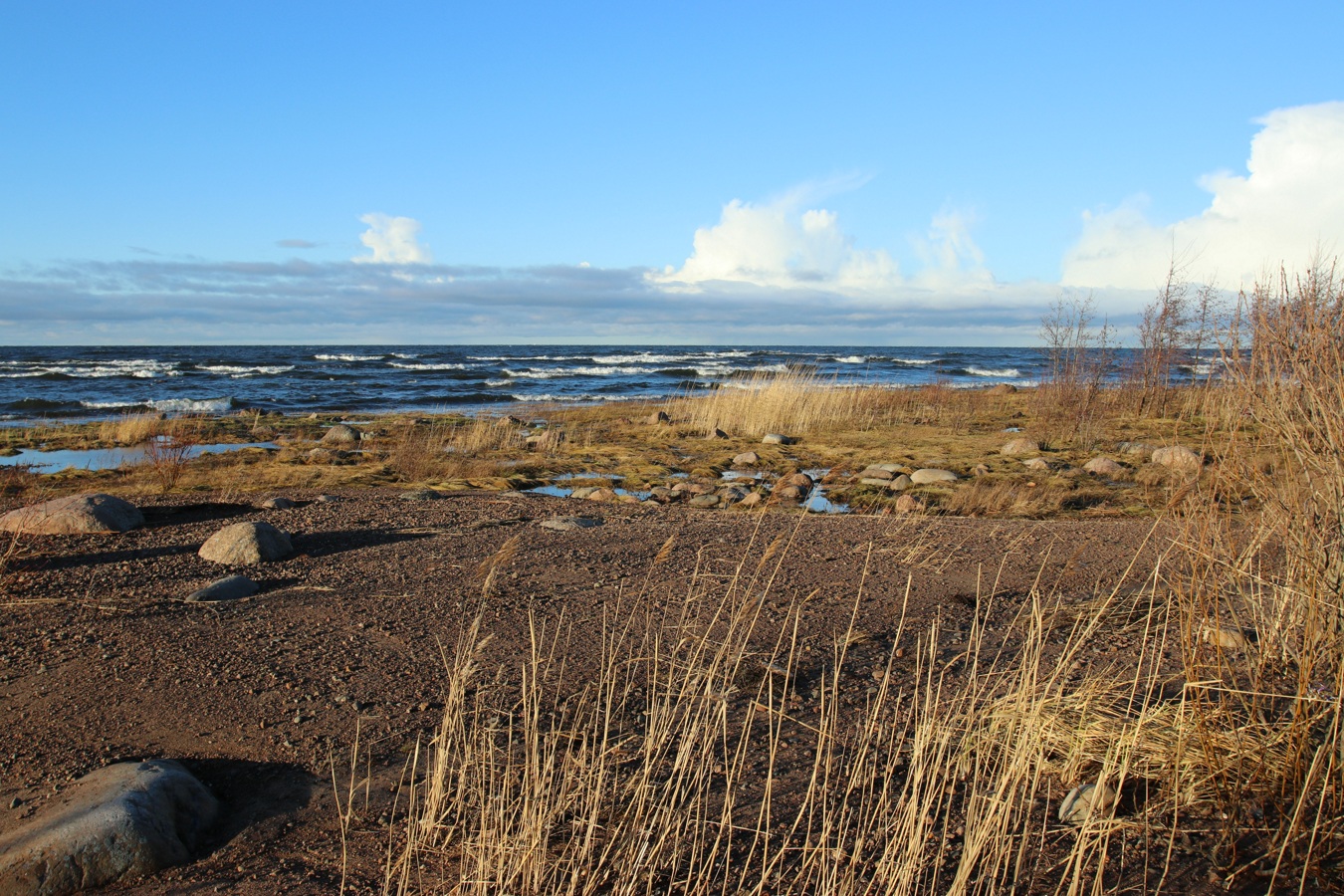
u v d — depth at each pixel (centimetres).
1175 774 300
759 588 612
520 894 271
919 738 322
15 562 664
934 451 1496
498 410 2641
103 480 1223
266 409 2727
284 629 514
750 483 1222
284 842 304
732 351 10794
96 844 281
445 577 630
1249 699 355
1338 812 287
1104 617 514
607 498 1105
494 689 429
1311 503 330
